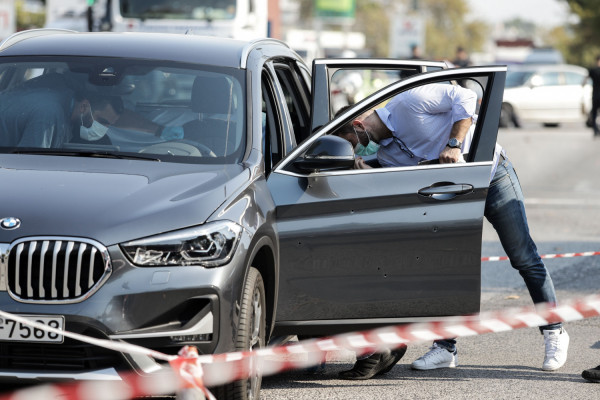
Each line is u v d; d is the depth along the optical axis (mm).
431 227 16938
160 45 18453
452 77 17469
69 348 13773
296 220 16406
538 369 19734
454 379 18859
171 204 14516
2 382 13977
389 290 16844
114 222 14008
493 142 17344
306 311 16562
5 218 13938
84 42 18594
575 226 40656
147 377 13906
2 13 65188
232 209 14883
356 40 189500
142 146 16609
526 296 27109
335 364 20000
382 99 17312
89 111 17109
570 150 78500
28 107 17172
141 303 13805
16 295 13719
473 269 17047
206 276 14164
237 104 17266
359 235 16672
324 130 17094
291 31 133625
